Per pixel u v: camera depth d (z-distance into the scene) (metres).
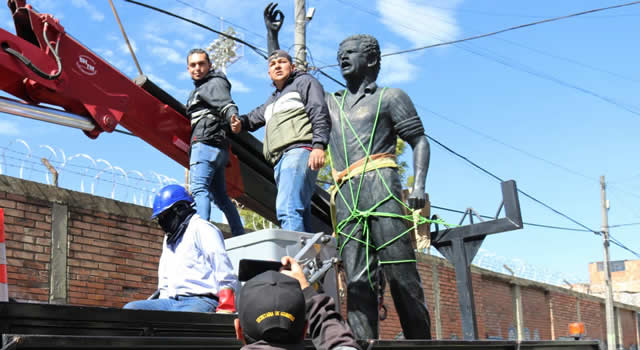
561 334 21.31
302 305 1.76
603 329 25.42
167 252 3.63
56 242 7.85
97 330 2.16
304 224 4.75
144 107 4.73
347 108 4.47
